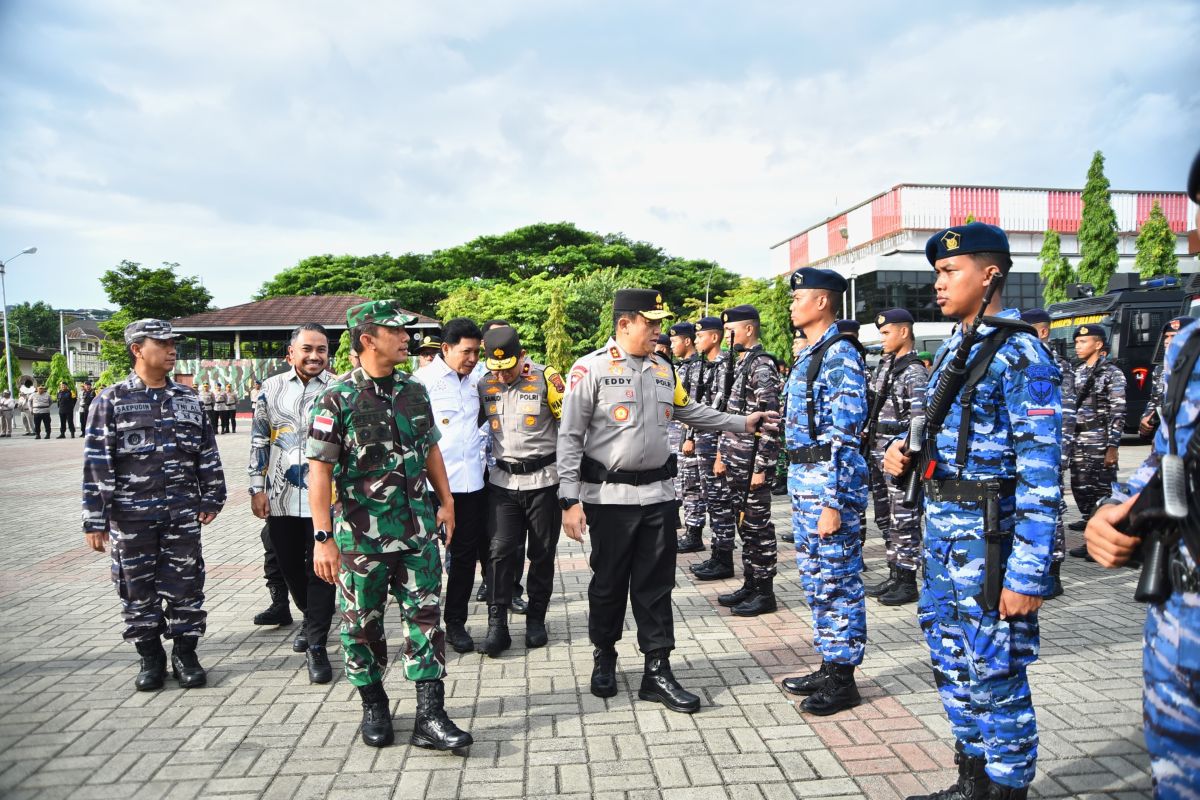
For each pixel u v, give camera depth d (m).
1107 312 16.39
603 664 3.82
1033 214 39.22
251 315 36.66
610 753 3.17
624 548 3.71
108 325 48.62
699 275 55.06
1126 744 3.14
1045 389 2.35
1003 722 2.46
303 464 4.28
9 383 31.59
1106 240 25.98
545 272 52.53
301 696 3.85
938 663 2.69
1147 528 1.72
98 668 4.24
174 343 4.11
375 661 3.34
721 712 3.57
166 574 3.97
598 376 3.74
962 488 2.54
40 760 3.14
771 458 5.01
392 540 3.24
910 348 5.88
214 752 3.21
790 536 7.62
